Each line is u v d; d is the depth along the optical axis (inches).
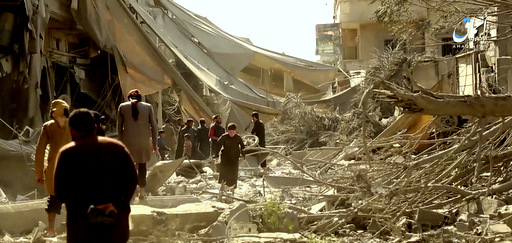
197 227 380.8
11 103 758.5
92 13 922.7
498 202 414.0
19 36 749.9
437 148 472.4
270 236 362.6
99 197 210.4
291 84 1513.3
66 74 971.3
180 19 1386.6
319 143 1043.9
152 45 984.9
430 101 360.8
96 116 332.8
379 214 380.2
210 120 1050.1
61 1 896.3
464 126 480.7
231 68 1362.0
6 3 742.5
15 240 355.6
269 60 1449.3
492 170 408.8
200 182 660.1
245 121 1203.9
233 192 541.0
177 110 1417.3
